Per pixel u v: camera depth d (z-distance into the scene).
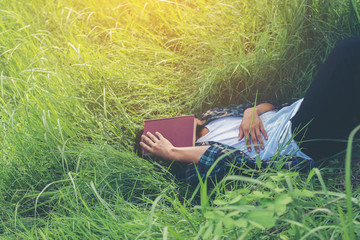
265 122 2.15
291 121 2.03
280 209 1.26
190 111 2.66
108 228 1.73
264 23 2.81
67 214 2.04
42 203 2.04
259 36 2.75
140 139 2.26
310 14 2.61
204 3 3.09
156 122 2.22
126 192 2.20
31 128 2.37
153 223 1.70
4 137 2.32
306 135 1.96
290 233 1.40
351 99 1.85
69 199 1.98
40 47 2.83
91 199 2.12
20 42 2.97
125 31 3.09
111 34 2.98
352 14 2.49
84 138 2.48
